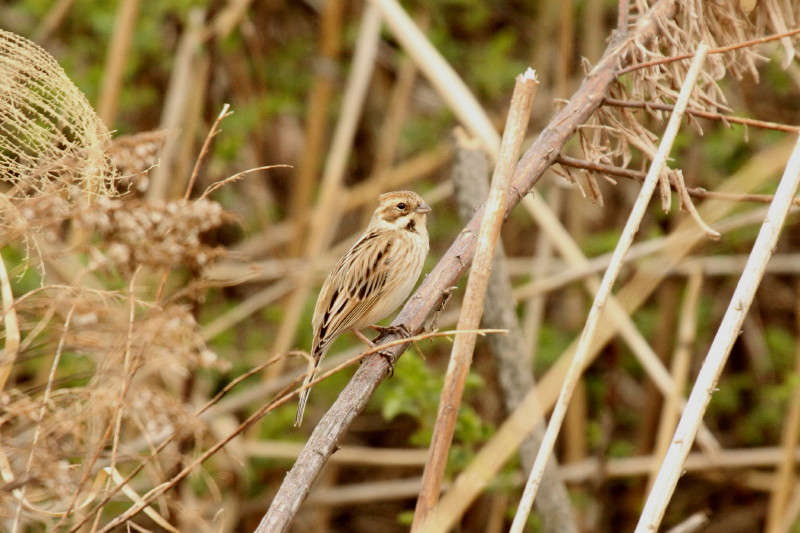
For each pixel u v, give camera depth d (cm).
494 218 607
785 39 884
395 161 1784
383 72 1803
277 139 1770
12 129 635
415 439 1077
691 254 1526
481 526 1489
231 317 1420
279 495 566
